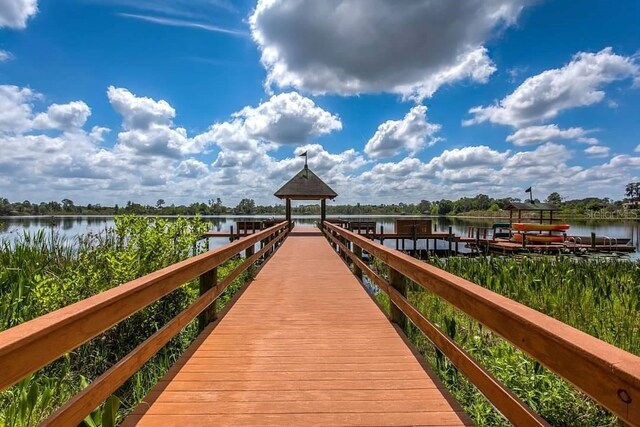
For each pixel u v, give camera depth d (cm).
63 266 641
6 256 686
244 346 350
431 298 731
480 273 845
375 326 413
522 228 2034
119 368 200
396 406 241
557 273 830
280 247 1289
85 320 170
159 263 550
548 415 303
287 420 225
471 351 431
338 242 1081
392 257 401
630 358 106
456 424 221
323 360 317
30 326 139
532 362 350
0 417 279
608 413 300
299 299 541
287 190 1920
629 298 614
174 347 431
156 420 223
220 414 231
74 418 161
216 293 423
